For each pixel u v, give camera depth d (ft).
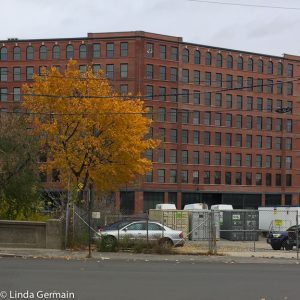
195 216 113.09
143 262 60.54
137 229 80.07
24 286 35.94
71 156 106.22
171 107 280.31
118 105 106.93
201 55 291.38
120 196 263.49
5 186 86.84
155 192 273.33
